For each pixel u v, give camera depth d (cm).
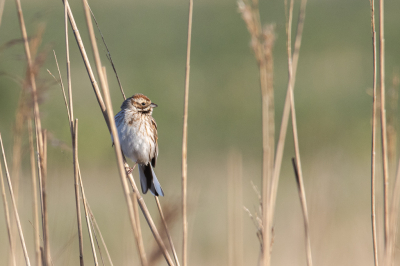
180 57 3136
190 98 2625
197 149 2194
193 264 1140
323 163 1312
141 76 2775
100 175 1838
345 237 1114
